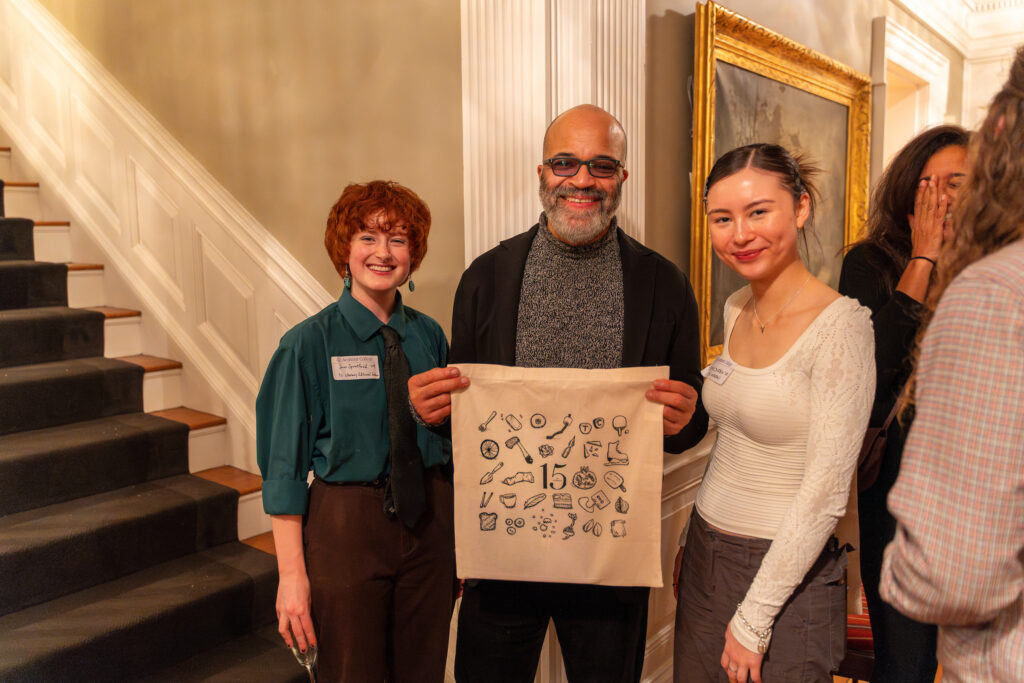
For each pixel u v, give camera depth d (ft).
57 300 10.23
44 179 11.51
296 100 8.01
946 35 14.82
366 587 4.71
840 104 10.61
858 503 4.75
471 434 4.43
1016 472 2.13
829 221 10.55
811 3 9.83
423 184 6.95
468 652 5.21
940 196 4.52
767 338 4.14
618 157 4.85
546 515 4.44
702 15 7.16
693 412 4.32
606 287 5.00
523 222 6.34
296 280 8.14
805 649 3.92
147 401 9.45
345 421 4.74
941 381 2.29
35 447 7.58
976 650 2.41
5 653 5.71
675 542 7.59
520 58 6.14
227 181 9.01
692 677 4.50
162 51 9.61
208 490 8.20
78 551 6.85
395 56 7.00
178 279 9.66
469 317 5.19
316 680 4.77
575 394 4.34
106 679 6.15
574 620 5.00
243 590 7.24
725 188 4.03
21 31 11.54
